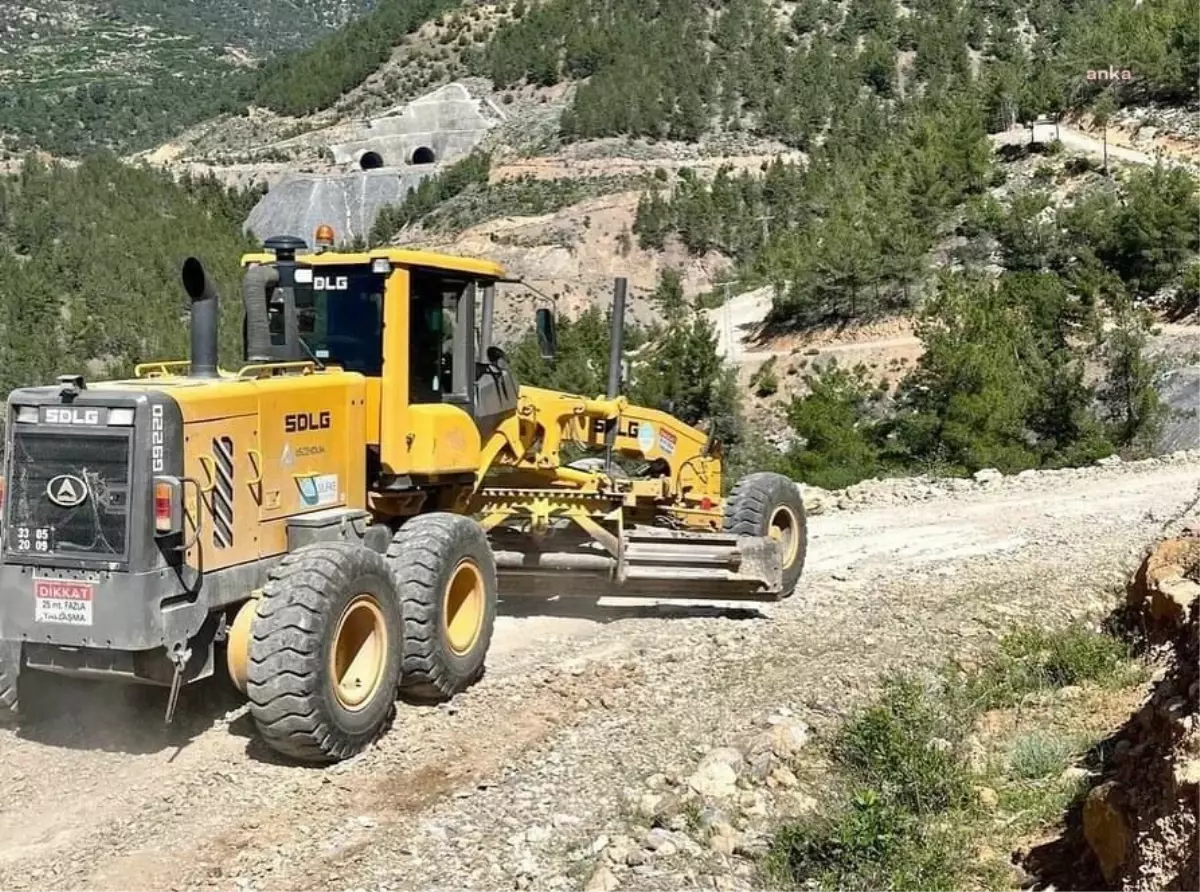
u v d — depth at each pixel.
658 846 5.79
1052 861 5.64
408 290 8.31
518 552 9.83
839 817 5.99
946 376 33.06
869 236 59.62
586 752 6.96
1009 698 7.86
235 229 154.25
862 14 184.50
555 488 10.13
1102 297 49.09
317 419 7.79
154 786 6.65
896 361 50.75
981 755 6.93
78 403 6.64
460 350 8.91
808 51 180.88
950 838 5.89
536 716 7.59
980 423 31.55
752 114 171.00
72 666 6.77
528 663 8.83
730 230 133.88
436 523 7.90
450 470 8.68
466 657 7.97
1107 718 7.34
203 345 7.49
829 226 69.00
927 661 8.49
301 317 8.45
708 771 6.48
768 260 76.12
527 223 144.88
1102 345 37.75
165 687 7.68
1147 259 50.88
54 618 6.65
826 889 5.45
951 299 40.44
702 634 9.48
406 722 7.53
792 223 117.62
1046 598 10.16
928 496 16.59
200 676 7.05
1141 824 4.99
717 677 8.24
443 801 6.37
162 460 6.63
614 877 5.46
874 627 9.43
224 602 7.06
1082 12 172.00
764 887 5.55
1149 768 5.30
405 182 188.38
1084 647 8.35
